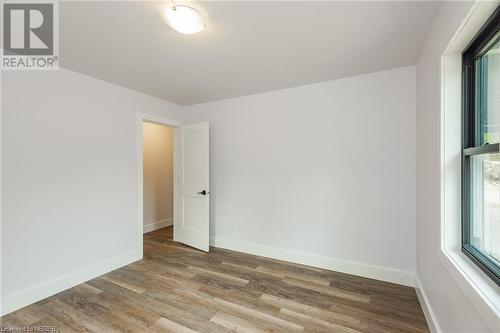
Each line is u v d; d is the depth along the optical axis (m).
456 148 1.45
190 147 3.71
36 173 2.21
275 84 2.94
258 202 3.30
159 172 4.85
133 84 2.93
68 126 2.46
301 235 3.00
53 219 2.33
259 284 2.47
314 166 2.91
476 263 1.25
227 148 3.54
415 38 1.90
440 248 1.50
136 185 3.15
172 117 3.72
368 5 1.52
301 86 2.98
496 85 1.21
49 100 2.31
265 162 3.24
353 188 2.70
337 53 2.16
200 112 3.79
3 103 2.02
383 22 1.69
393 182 2.50
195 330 1.78
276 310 2.03
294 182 3.04
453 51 1.43
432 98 1.71
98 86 2.74
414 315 1.96
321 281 2.53
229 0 1.46
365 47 2.05
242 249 3.42
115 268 2.87
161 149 4.90
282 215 3.12
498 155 1.20
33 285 2.17
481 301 1.00
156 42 1.96
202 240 3.48
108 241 2.81
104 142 2.79
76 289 2.39
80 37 1.88
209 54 2.18
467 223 1.42
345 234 2.74
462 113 1.43
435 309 1.69
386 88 2.52
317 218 2.90
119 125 2.96
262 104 3.26
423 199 2.05
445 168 1.48
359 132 2.66
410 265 2.42
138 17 1.63
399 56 2.21
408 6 1.52
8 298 2.01
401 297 2.22
